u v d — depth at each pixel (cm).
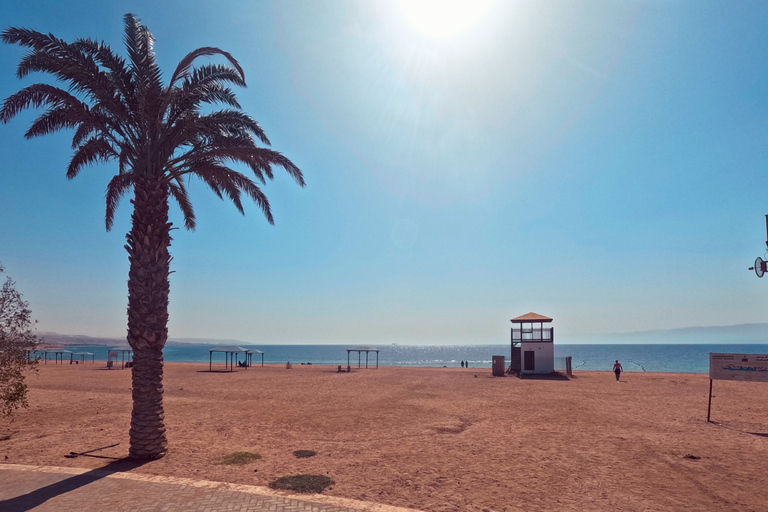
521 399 2195
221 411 1783
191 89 1107
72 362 7000
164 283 1012
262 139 1270
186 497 714
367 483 834
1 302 1247
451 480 865
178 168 1110
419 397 2288
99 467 902
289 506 681
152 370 993
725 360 1573
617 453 1091
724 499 762
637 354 16600
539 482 856
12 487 759
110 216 1262
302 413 1730
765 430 1402
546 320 3947
